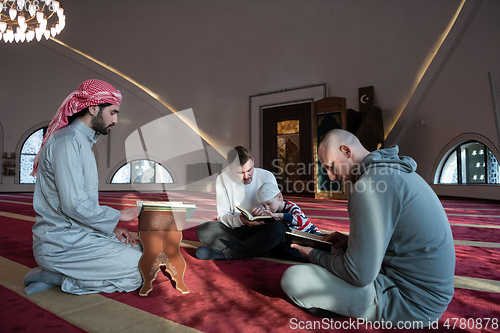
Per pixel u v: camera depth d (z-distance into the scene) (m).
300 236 1.48
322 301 1.33
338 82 10.74
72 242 1.63
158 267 1.71
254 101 12.40
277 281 1.92
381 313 1.27
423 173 9.41
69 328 1.31
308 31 11.29
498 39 6.87
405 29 9.52
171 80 14.14
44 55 13.36
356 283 1.19
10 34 7.05
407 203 1.14
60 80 13.62
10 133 12.51
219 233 2.43
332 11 10.77
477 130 7.53
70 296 1.67
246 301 1.61
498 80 6.88
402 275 1.25
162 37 14.14
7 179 12.34
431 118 9.08
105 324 1.35
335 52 10.77
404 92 9.64
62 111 1.64
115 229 1.88
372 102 9.99
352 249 1.17
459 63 8.06
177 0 13.80
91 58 14.67
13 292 1.72
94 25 14.58
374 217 1.13
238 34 12.75
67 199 1.54
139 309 1.50
